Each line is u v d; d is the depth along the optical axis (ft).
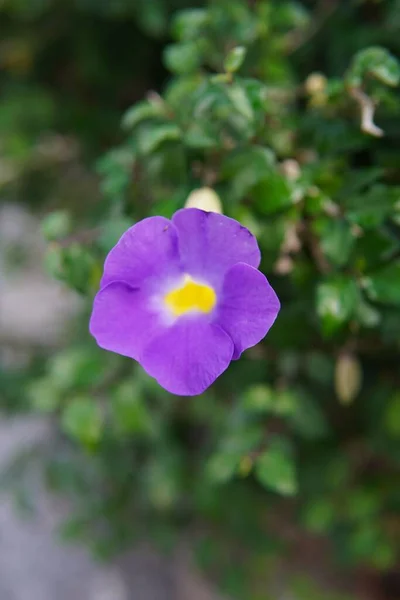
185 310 1.06
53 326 2.17
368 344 1.36
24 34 1.84
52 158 1.94
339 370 1.34
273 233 1.20
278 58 1.37
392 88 1.27
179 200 1.19
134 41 1.80
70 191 2.01
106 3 1.63
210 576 2.27
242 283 1.03
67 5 1.73
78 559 2.46
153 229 1.04
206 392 1.63
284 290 1.31
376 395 1.67
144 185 1.27
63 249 1.23
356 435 1.83
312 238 1.22
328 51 1.51
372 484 1.78
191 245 1.05
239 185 1.20
